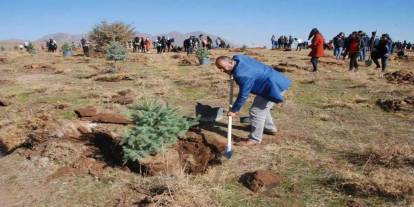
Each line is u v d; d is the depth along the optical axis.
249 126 7.64
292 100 9.99
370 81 12.82
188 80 12.98
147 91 11.25
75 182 5.54
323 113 8.70
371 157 5.93
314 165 5.76
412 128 7.64
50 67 17.78
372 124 7.91
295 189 5.05
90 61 21.42
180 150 6.06
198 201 4.69
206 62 18.64
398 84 12.30
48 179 5.69
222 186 5.14
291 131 7.39
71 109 8.96
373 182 5.00
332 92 11.15
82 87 12.16
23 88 12.30
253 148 6.43
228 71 6.13
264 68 6.20
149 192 5.08
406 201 4.62
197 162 5.81
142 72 15.32
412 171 5.42
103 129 6.78
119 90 11.45
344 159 5.99
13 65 19.94
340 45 21.75
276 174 5.32
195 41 27.88
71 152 6.32
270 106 6.40
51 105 9.59
